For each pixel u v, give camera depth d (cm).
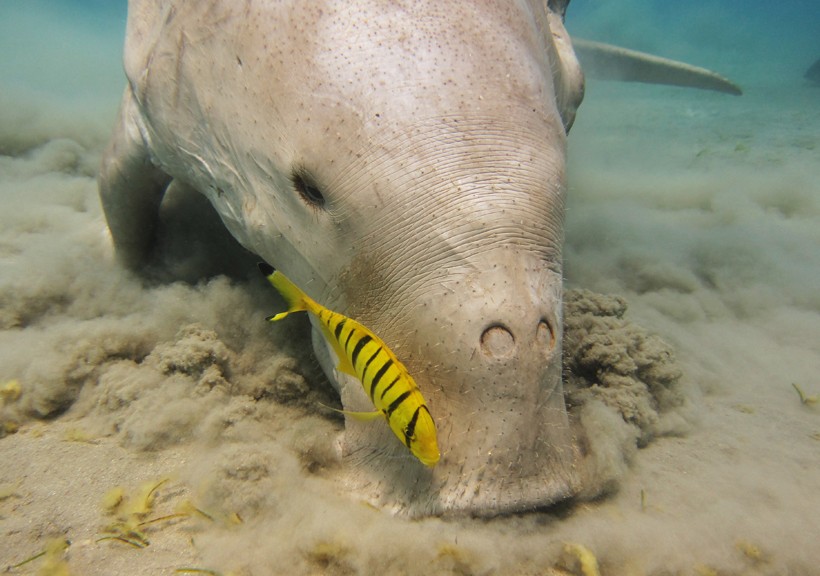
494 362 49
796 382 97
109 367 78
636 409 75
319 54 58
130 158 97
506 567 50
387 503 55
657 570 51
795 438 79
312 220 59
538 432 52
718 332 116
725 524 57
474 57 56
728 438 78
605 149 334
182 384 74
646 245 154
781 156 301
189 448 67
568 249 149
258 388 77
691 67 298
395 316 53
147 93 83
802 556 54
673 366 84
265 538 52
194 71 72
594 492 59
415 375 52
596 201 208
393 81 54
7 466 63
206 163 76
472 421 51
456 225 50
